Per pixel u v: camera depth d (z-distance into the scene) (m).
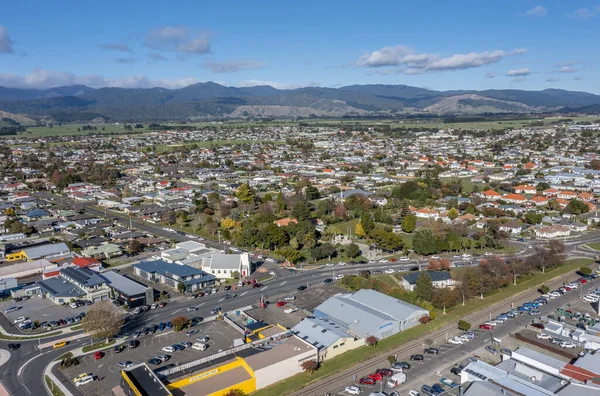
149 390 59.06
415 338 80.31
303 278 111.50
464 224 146.38
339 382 66.88
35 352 76.38
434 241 126.00
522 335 79.50
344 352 75.31
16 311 93.75
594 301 92.94
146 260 124.19
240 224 149.88
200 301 98.25
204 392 60.72
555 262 114.25
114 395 61.81
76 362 72.38
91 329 77.38
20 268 114.75
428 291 93.19
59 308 95.12
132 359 73.88
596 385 60.75
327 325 80.50
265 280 110.50
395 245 128.12
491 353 74.38
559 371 65.38
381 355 74.62
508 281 103.88
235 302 97.38
